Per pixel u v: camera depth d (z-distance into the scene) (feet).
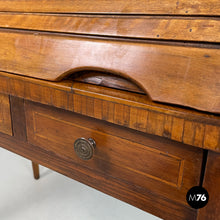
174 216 1.80
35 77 2.03
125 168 1.92
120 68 1.67
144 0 1.63
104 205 3.79
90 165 2.10
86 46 1.81
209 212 1.61
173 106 1.54
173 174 1.73
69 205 3.75
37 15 2.07
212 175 1.54
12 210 3.59
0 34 2.24
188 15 1.49
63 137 2.18
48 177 4.33
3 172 4.40
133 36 1.64
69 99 1.91
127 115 1.68
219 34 1.39
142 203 1.93
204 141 1.46
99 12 1.78
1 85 2.27
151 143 1.76
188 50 1.48
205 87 1.43
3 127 2.60
